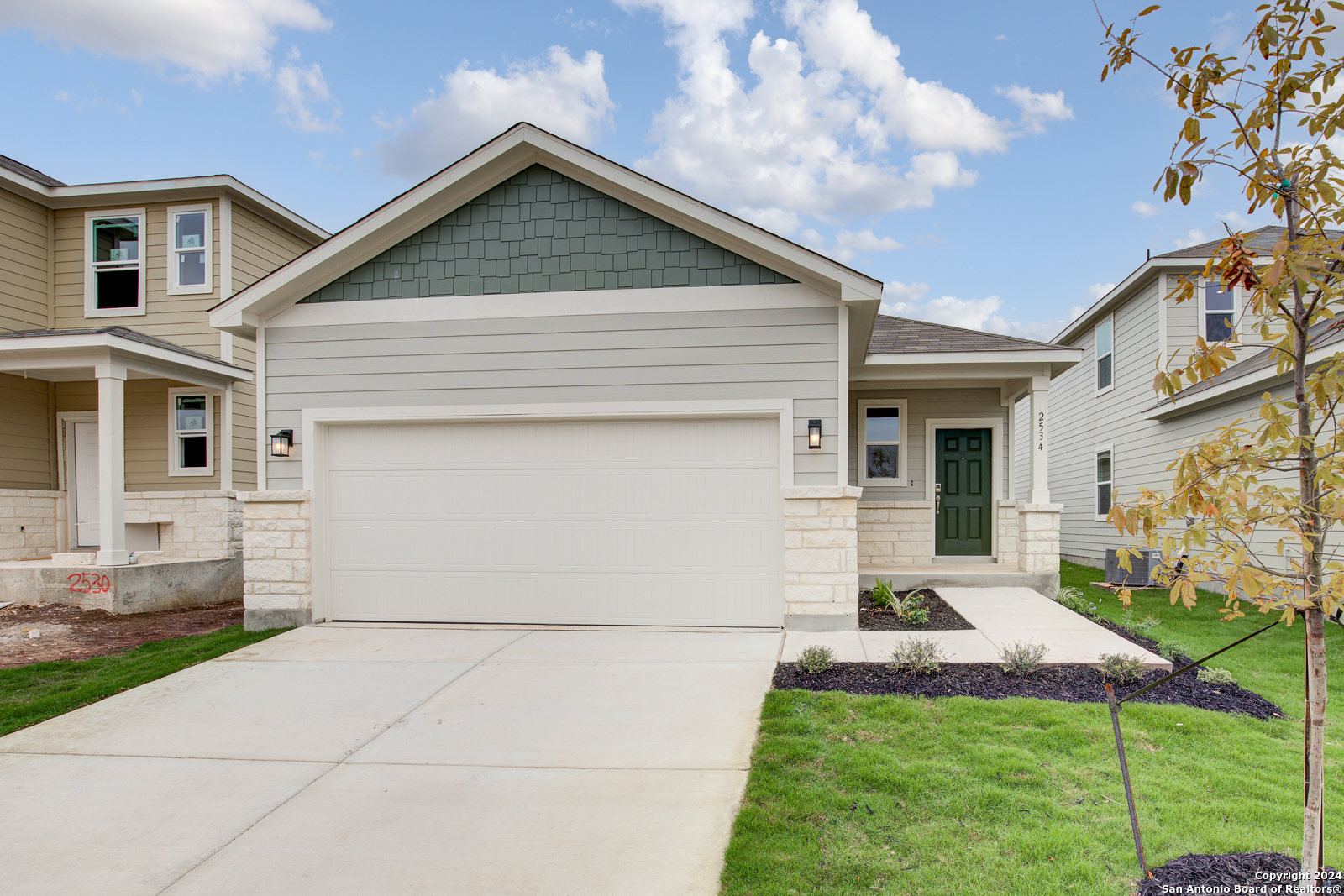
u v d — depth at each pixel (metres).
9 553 11.70
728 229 7.13
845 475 7.21
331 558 8.00
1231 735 4.36
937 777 3.83
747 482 7.46
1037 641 6.64
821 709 4.92
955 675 5.55
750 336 7.37
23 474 12.12
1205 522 2.36
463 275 7.76
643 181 7.25
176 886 3.08
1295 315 2.44
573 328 7.59
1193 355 2.49
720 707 5.12
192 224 12.55
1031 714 4.70
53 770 4.30
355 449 7.99
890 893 2.86
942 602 8.79
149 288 12.50
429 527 7.88
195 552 11.59
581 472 7.67
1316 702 2.42
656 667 6.11
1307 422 2.37
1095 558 15.33
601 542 7.64
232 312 7.73
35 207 12.54
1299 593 2.37
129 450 12.32
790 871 3.03
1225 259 2.43
